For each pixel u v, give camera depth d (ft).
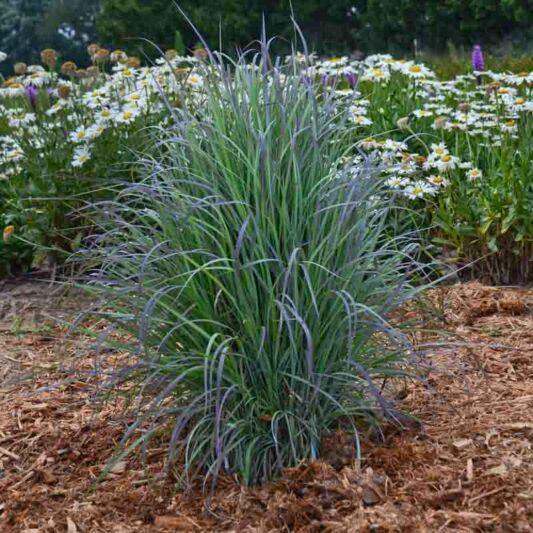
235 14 79.77
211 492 9.13
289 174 9.64
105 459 10.89
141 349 10.25
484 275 18.98
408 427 10.91
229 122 10.18
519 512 8.74
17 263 20.68
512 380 12.86
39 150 20.07
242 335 9.72
